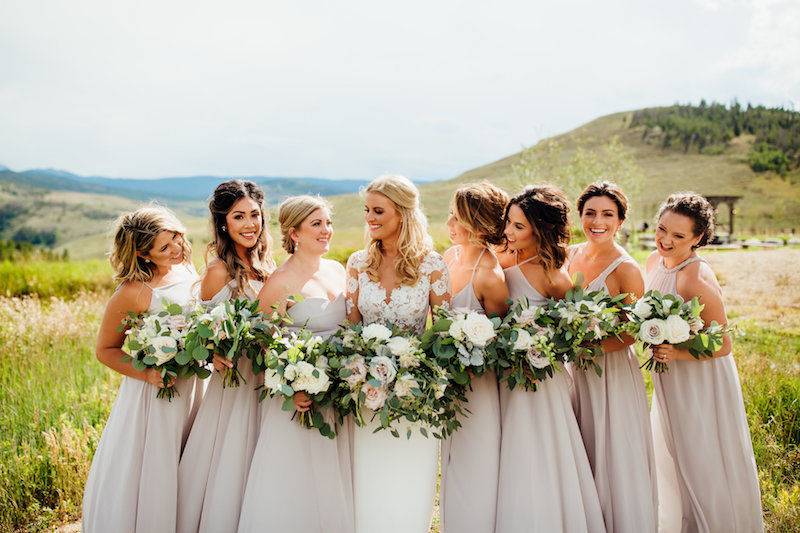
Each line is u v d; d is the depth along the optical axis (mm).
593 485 3361
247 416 3373
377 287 3346
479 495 3352
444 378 3053
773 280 12391
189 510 3336
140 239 3320
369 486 3344
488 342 3170
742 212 46688
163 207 3516
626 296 3389
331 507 3240
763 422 4957
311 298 3367
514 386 3254
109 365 3355
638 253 17578
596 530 3324
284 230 3461
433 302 3398
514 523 3250
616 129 78938
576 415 3648
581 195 3609
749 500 3441
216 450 3371
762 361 6227
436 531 3986
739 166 58875
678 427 3520
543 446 3301
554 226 3371
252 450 3371
